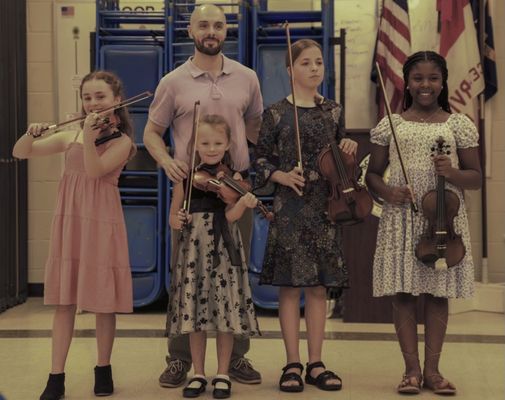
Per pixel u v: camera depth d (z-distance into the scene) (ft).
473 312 20.53
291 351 13.17
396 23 21.11
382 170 13.29
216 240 12.45
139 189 20.40
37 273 22.94
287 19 20.76
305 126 13.09
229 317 12.37
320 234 13.02
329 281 12.98
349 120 22.06
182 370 13.34
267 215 12.45
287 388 12.82
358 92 22.02
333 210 12.62
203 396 12.57
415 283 12.66
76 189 12.46
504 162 22.03
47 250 22.90
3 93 20.81
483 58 21.48
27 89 22.68
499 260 22.07
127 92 20.43
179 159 13.01
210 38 12.77
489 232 22.11
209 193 12.57
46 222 22.88
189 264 12.42
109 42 21.06
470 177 12.68
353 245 18.67
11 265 21.33
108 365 12.76
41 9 22.65
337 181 12.67
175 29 20.43
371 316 18.72
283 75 20.20
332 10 20.66
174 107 13.17
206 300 12.41
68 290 12.28
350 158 12.83
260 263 19.80
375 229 18.57
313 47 13.15
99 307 12.31
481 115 21.34
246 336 12.48
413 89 12.99
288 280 12.96
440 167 12.41
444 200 12.42
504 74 21.98
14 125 21.59
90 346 16.21
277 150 13.33
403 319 13.03
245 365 13.48
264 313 20.24
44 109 22.72
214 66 13.11
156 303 21.67
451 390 12.67
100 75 12.75
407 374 12.85
